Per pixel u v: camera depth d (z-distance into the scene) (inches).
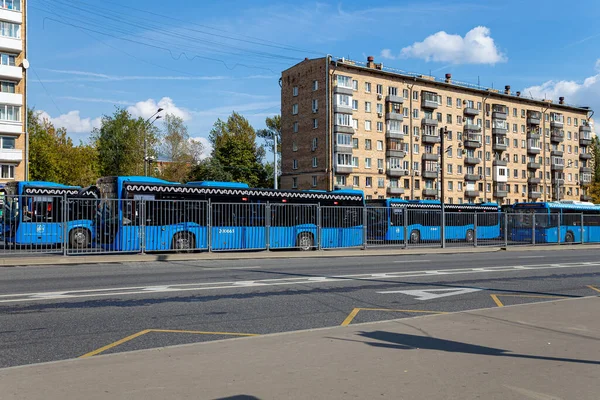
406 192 2797.7
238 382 187.5
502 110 3223.4
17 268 641.0
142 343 261.9
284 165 2807.6
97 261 724.7
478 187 3110.2
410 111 2834.6
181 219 815.1
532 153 3373.5
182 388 180.9
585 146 3740.2
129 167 2576.3
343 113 2576.3
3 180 2011.6
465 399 171.0
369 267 682.2
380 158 2716.5
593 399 171.8
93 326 301.3
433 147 2933.1
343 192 1072.2
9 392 176.1
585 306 359.6
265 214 886.4
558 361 218.1
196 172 2800.2
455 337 263.1
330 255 903.1
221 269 639.8
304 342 251.1
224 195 921.5
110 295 412.5
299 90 2731.3
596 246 1264.8
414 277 558.9
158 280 514.9
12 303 373.4
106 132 2728.8
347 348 239.0
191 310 352.5
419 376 195.6
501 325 294.4
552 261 809.5
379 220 995.9
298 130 2728.8
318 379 191.3
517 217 1171.9
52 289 445.1
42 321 313.4
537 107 3442.4
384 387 182.5
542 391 179.3
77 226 737.0
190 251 820.0
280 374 197.5
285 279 527.2
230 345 244.8
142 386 183.0
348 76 2630.4
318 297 412.2
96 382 187.3
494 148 3179.1
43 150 2294.5
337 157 2544.3
